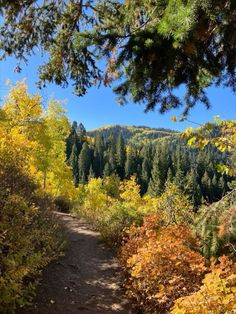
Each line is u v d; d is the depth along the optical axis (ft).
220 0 10.66
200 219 18.43
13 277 14.06
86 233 41.27
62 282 23.67
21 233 17.87
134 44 14.11
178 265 18.56
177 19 11.24
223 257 15.83
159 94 16.08
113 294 23.72
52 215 34.22
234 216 14.32
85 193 120.78
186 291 17.61
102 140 349.41
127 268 24.61
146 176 255.09
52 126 72.23
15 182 27.20
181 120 13.65
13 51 16.10
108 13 16.07
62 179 76.59
